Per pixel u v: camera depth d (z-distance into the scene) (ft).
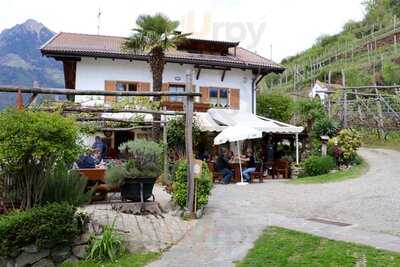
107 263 23.47
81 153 26.76
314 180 55.67
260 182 58.08
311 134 73.56
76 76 72.90
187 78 33.71
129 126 56.54
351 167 63.77
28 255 23.11
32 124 22.99
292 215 33.73
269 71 81.92
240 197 43.42
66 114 38.06
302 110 85.97
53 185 26.63
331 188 47.44
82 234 24.81
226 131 58.08
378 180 50.85
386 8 226.17
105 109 34.71
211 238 27.32
